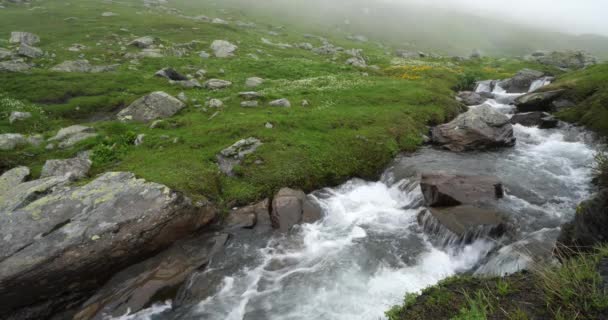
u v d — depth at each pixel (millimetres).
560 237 9391
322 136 20203
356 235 13438
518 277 7258
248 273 11484
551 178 17250
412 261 11805
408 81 38625
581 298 5523
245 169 16422
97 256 10414
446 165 19156
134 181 13219
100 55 40219
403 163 19719
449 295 7227
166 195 12453
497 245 11773
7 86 26078
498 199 14344
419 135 23609
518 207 13969
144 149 17812
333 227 14016
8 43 39938
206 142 18531
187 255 11906
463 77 46125
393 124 23469
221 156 17250
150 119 22844
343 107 26656
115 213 11461
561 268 6523
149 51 44094
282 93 29656
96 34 50281
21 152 17047
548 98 30500
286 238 13172
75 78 29594
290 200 14555
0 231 10484
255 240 13039
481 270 10922
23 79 27578
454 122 23672
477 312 5906
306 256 12281
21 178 14055
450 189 13922
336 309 9922
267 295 10578
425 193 14734
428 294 7605
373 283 10867
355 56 61344
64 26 53656
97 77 30469
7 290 9320
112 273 10969
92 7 73875
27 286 9562
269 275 11398
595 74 31609
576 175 17688
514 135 24906
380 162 19625
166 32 59156
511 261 10531
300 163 17281
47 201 11750
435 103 29922
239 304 10273
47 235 10469
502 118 23188
